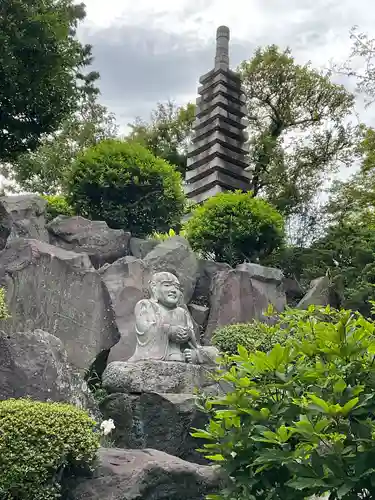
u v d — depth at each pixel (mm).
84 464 6414
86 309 10562
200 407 5555
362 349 4254
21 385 7672
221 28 23172
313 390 4250
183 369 9211
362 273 14445
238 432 4492
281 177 27453
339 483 3703
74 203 14492
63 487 6352
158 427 8422
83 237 12992
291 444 4340
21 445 6082
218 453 5121
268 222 15094
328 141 28406
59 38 14445
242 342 10508
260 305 12992
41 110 14555
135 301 11336
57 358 8172
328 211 23359
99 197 14500
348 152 28234
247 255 15305
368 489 3842
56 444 6207
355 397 3971
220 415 4582
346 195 23594
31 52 13898
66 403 7637
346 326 4449
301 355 4863
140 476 6309
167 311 10086
